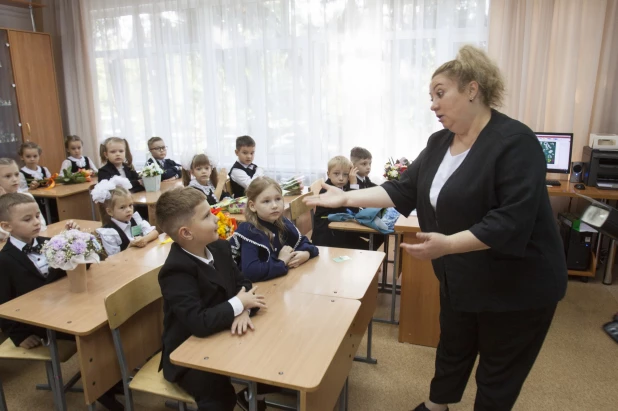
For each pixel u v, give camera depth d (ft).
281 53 14.98
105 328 5.72
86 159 16.30
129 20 16.87
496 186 4.44
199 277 5.20
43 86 17.75
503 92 4.70
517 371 5.14
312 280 6.25
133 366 6.16
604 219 4.46
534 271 4.63
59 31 18.34
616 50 12.09
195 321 4.80
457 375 5.87
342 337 4.81
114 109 17.75
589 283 11.46
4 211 6.64
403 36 13.60
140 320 6.24
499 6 12.34
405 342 8.87
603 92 12.35
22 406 7.09
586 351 8.49
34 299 6.01
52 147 18.24
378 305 10.52
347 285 6.09
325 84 14.61
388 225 9.22
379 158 14.53
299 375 4.15
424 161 5.32
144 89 17.01
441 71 4.63
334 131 14.80
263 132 15.81
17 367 8.14
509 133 4.39
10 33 16.58
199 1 15.62
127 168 13.67
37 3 17.76
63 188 13.28
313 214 10.80
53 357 5.95
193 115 16.48
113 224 8.86
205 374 5.13
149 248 7.96
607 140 11.41
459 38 13.05
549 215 4.67
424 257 4.32
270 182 6.75
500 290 4.72
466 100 4.57
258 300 5.27
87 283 6.51
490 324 5.04
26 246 6.84
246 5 15.12
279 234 6.86
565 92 12.50
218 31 15.62
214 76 15.99
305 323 5.08
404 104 13.97
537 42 12.30
